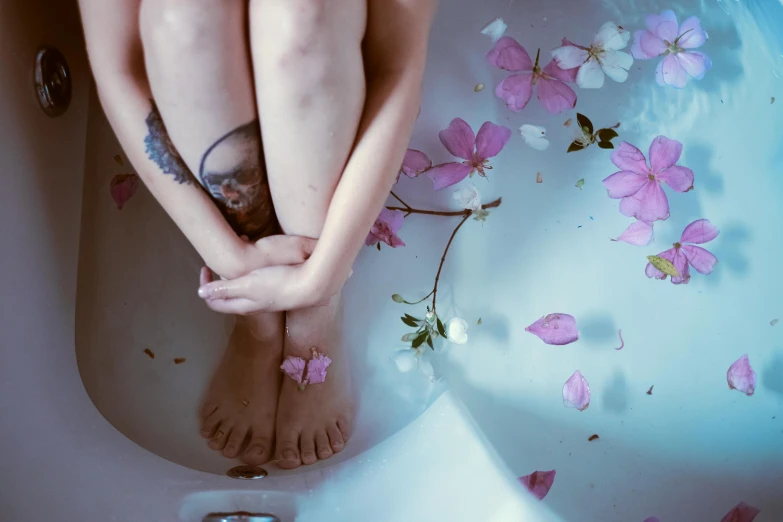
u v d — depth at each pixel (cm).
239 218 74
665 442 92
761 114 104
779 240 101
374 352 95
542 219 102
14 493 66
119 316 91
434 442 86
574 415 93
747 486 90
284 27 63
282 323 85
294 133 67
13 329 73
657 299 99
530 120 105
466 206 97
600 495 88
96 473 75
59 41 86
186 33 63
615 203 102
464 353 96
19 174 78
